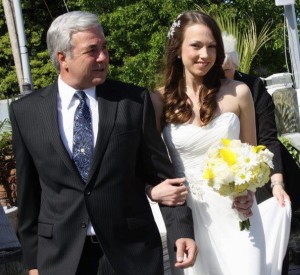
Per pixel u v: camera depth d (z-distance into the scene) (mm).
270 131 4957
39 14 27797
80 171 3605
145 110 3740
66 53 3615
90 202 3572
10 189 10719
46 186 3699
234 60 5008
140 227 3660
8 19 21016
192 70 4148
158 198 3787
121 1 20672
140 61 18797
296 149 9016
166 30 18688
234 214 4137
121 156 3611
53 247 3627
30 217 3795
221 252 4160
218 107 4219
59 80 3760
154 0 19156
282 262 4609
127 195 3637
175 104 4223
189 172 4195
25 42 16781
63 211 3619
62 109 3695
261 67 20188
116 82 3811
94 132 3645
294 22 11398
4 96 27938
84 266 3607
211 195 4156
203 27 4133
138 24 19656
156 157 3768
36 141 3674
